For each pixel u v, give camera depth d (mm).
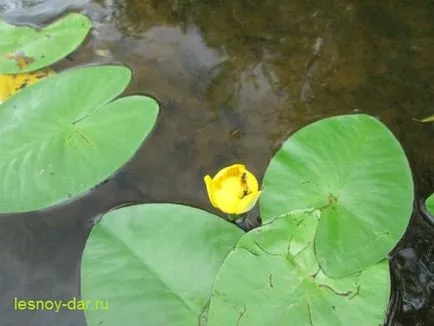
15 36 993
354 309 772
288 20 980
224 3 1005
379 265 791
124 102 913
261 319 768
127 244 819
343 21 975
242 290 780
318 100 907
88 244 822
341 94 911
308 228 807
